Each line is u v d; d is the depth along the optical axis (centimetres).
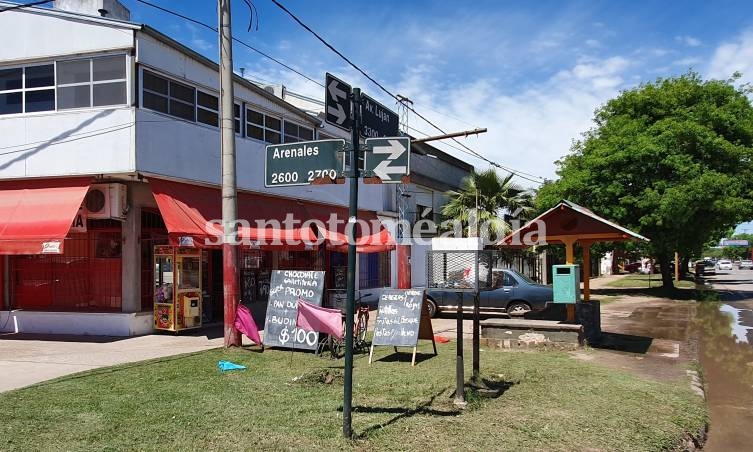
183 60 1340
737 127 2512
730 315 1833
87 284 1306
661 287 3102
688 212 2348
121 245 1285
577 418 607
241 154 1533
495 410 632
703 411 668
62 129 1222
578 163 2839
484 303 1705
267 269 1750
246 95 1568
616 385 758
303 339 1011
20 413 609
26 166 1237
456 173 3241
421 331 996
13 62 1273
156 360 922
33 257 1334
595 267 5475
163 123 1260
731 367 996
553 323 1109
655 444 536
